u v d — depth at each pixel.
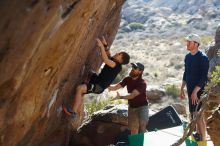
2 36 2.73
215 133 6.07
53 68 4.10
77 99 6.07
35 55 3.27
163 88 16.47
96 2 4.43
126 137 8.09
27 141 5.11
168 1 78.62
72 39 4.15
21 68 3.14
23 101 3.83
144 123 7.35
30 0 2.75
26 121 4.27
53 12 3.06
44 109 4.81
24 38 2.89
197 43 6.96
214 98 5.71
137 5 74.12
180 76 26.98
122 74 23.38
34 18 2.86
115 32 8.65
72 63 5.10
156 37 50.50
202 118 6.86
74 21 3.76
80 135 8.22
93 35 5.78
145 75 27.55
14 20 2.72
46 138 6.72
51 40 3.46
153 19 63.25
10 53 2.88
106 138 8.18
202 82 6.87
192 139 6.73
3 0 2.60
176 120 7.94
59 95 5.36
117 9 7.40
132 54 38.38
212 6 68.00
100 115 8.50
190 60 7.05
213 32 48.94
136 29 58.56
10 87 3.22
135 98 7.33
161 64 32.78
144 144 6.83
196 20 58.19
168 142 6.82
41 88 4.12
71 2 3.46
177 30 54.50
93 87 6.20
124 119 8.30
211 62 12.96
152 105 14.41
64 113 6.62
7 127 3.83
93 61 7.05
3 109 3.43
